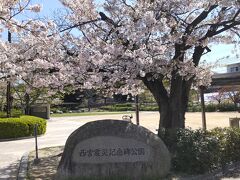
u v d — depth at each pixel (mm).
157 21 10047
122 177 9445
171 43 11031
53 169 11586
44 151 15383
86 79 11430
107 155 9562
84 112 51594
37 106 37719
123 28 10469
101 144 9586
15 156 14656
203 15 11516
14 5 9648
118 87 13523
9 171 11688
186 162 10250
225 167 11070
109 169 9508
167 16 10797
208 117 34438
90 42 11188
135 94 14234
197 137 10773
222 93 48375
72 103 57125
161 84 12836
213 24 11500
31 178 10367
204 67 13523
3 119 20547
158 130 11664
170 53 11602
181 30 11414
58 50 11188
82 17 11656
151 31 10141
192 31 11641
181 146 10414
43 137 21234
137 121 17953
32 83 12070
